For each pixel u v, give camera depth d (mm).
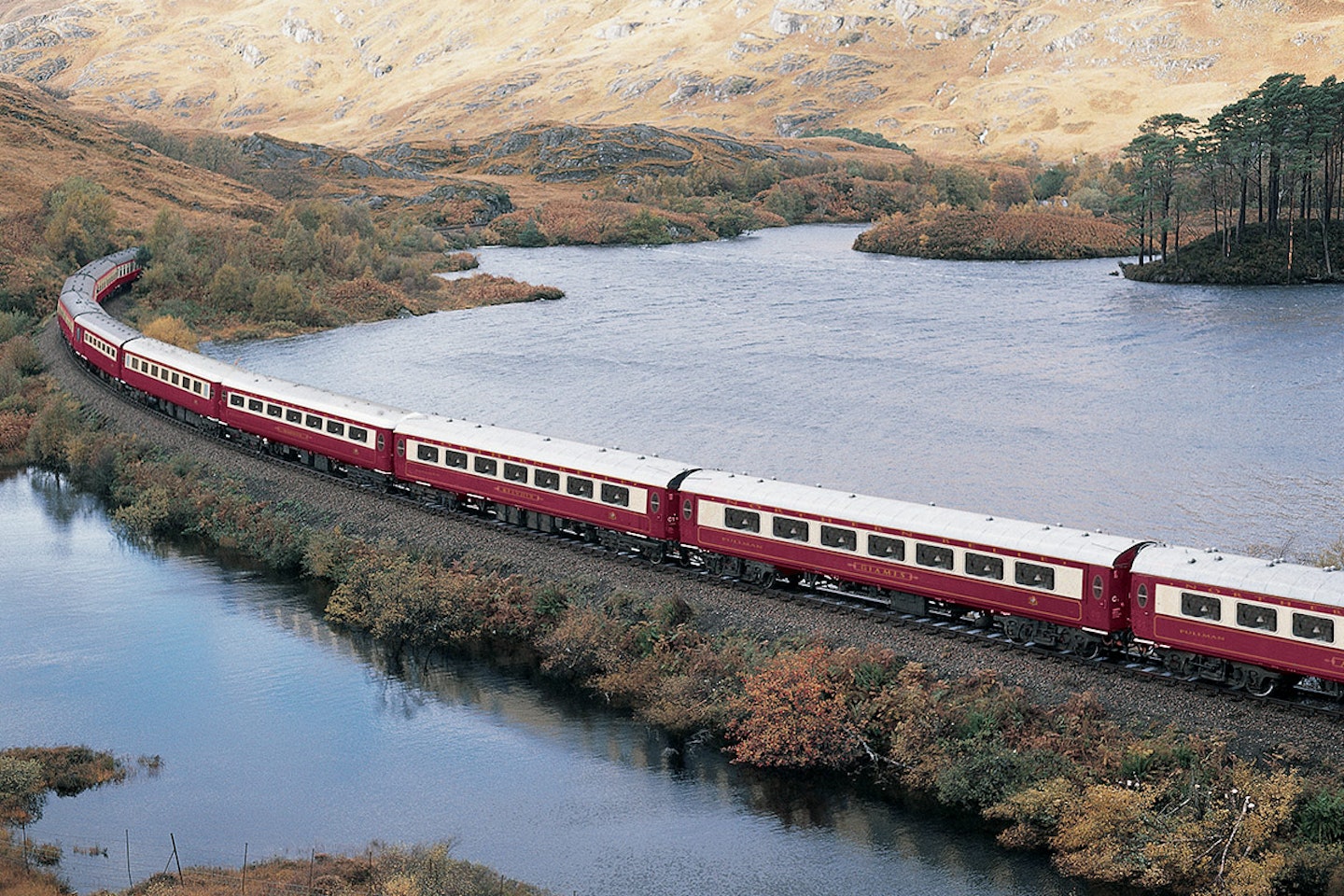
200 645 58938
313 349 133125
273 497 74688
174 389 88062
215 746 49500
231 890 38375
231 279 148750
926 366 120188
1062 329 138500
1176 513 75125
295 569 68938
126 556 71375
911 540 49562
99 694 54062
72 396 100688
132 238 177750
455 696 53125
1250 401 103625
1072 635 46594
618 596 55938
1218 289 164500
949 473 84562
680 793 44781
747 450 90812
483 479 64500
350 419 72062
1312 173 172375
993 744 43188
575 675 54469
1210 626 42969
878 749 45500
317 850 42062
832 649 49500
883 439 93812
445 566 62969
